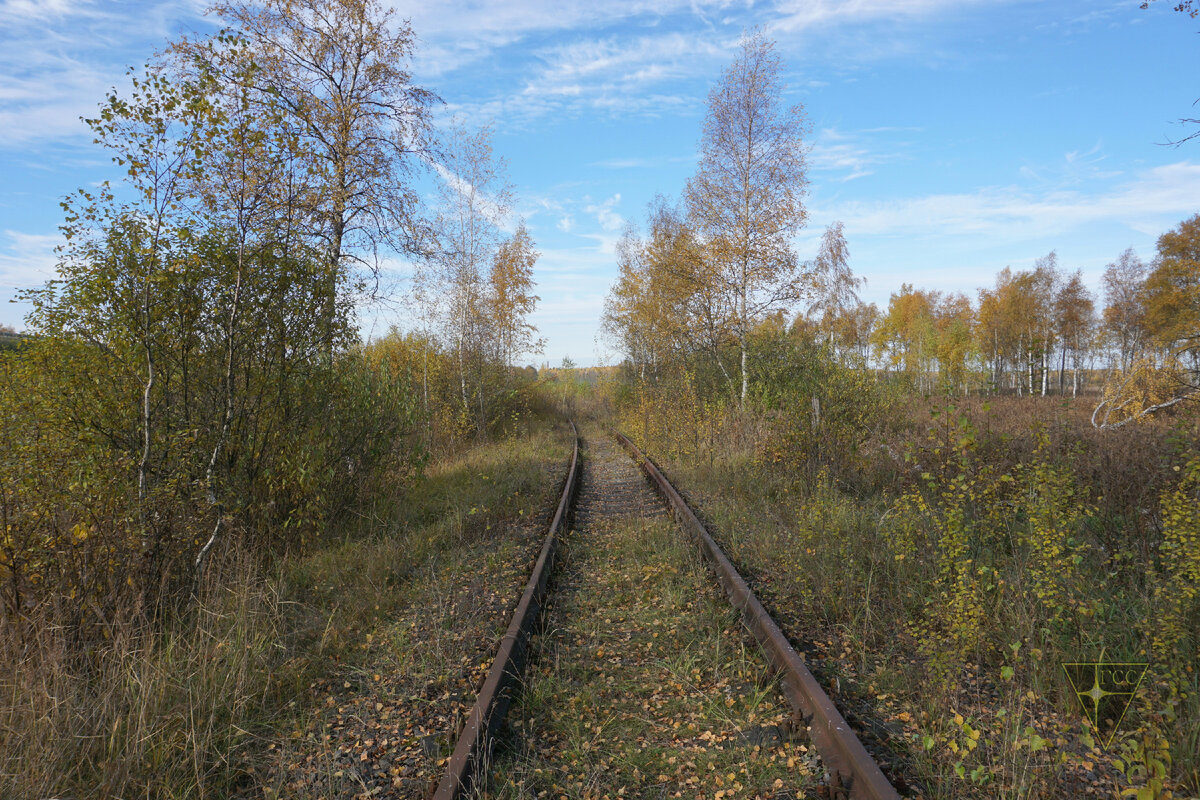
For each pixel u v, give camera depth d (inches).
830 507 279.7
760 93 616.7
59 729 127.3
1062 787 110.7
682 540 287.4
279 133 250.2
